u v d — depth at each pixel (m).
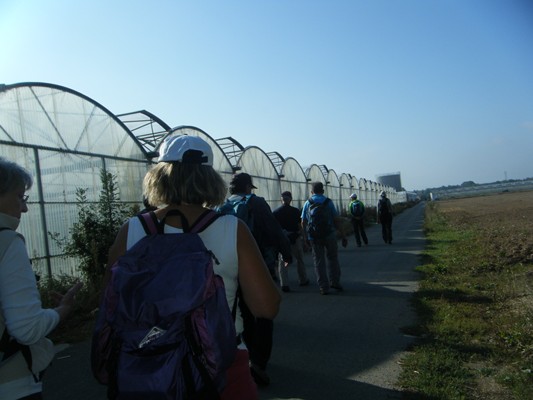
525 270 9.12
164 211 2.07
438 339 5.42
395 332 5.96
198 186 2.07
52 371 5.27
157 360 1.71
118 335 1.75
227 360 1.78
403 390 4.15
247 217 5.27
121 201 11.52
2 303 1.92
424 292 7.97
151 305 1.70
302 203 27.88
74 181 10.12
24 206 2.25
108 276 1.98
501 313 6.36
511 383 4.10
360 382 4.43
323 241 8.86
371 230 27.30
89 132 10.78
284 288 9.40
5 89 8.59
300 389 4.36
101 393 4.60
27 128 8.99
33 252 8.73
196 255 1.82
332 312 7.31
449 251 13.23
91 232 9.66
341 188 39.62
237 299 2.11
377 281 9.79
